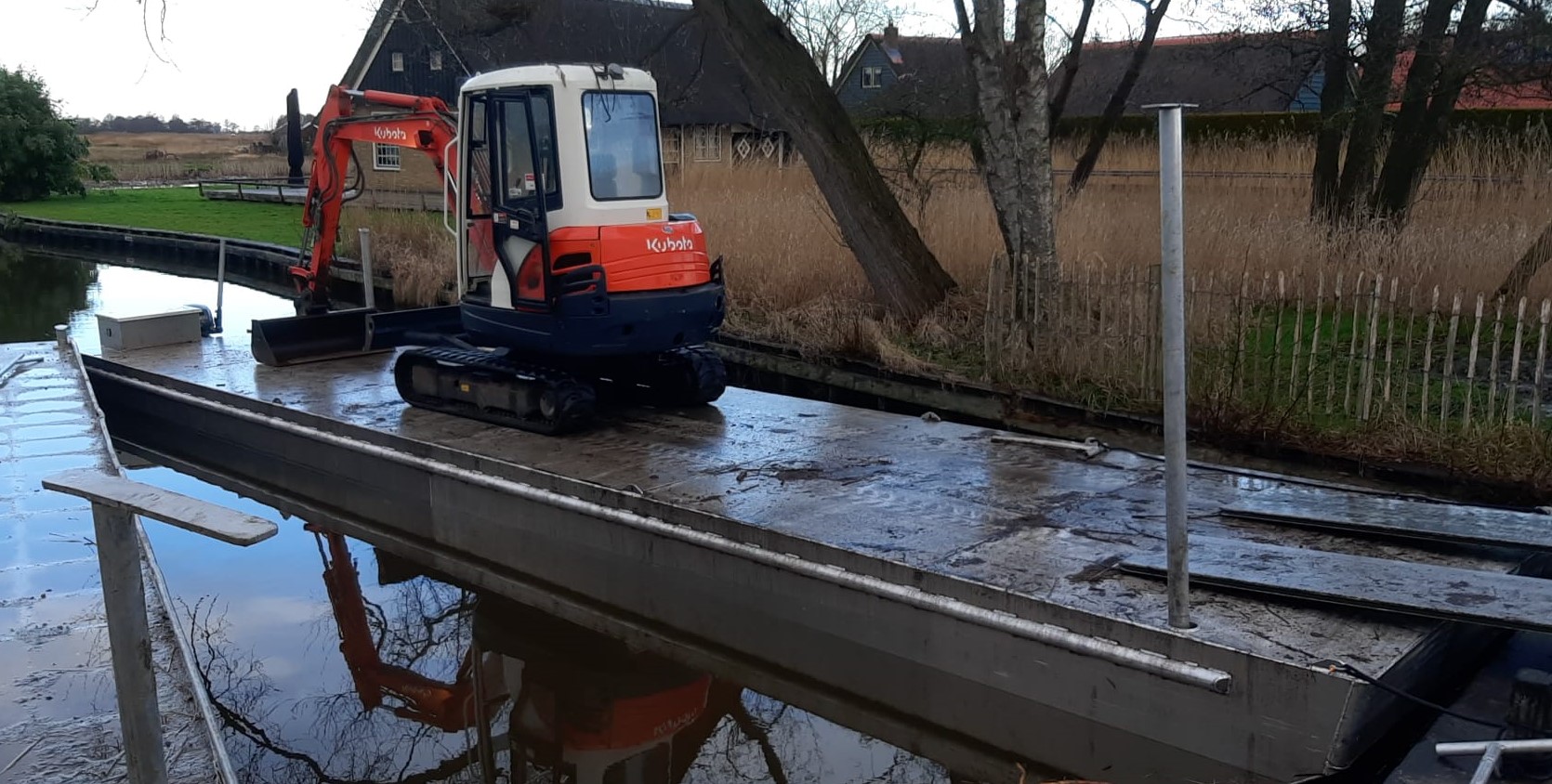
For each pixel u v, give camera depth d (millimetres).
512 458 7398
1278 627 4555
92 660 4777
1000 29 9750
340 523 8391
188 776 3932
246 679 6113
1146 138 21594
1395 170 12250
